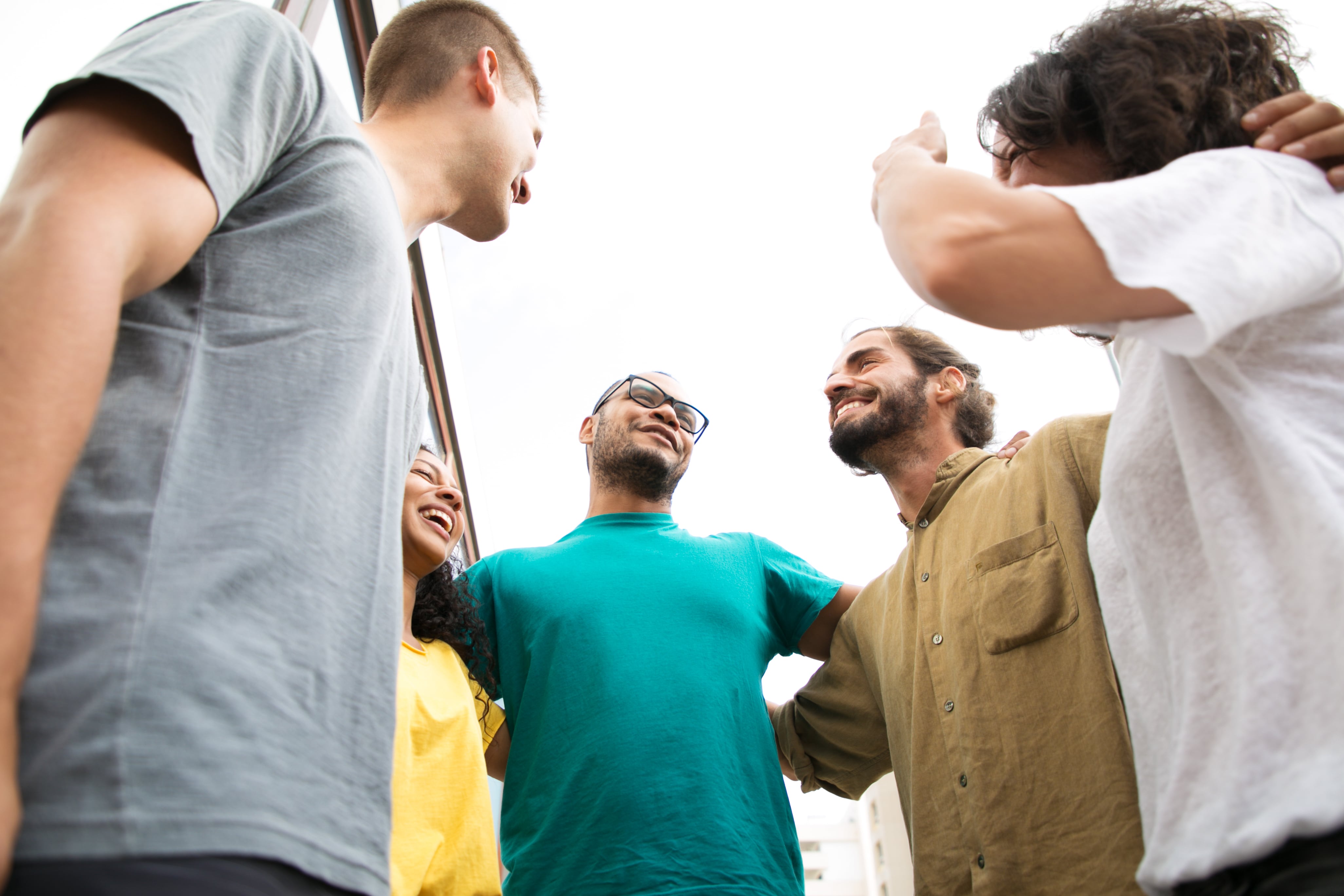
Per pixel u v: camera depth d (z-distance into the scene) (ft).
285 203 2.25
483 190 3.72
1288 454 1.99
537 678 5.83
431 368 9.70
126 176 1.74
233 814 1.47
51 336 1.48
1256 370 2.18
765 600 6.79
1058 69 3.06
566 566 6.48
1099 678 4.14
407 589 5.75
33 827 1.34
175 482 1.73
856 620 6.32
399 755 4.75
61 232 1.58
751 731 5.66
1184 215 2.10
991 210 2.13
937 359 7.04
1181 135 2.64
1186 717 2.10
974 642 4.78
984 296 2.07
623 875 4.86
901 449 6.70
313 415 2.01
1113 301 2.02
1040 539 4.75
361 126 3.36
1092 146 2.99
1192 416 2.26
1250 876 1.80
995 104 3.26
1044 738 4.25
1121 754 3.92
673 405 7.95
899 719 5.33
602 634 5.84
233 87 2.13
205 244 2.07
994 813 4.26
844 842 45.52
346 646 1.92
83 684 1.46
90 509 1.64
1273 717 1.84
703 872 4.86
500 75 3.92
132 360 1.86
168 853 1.39
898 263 2.37
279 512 1.83
